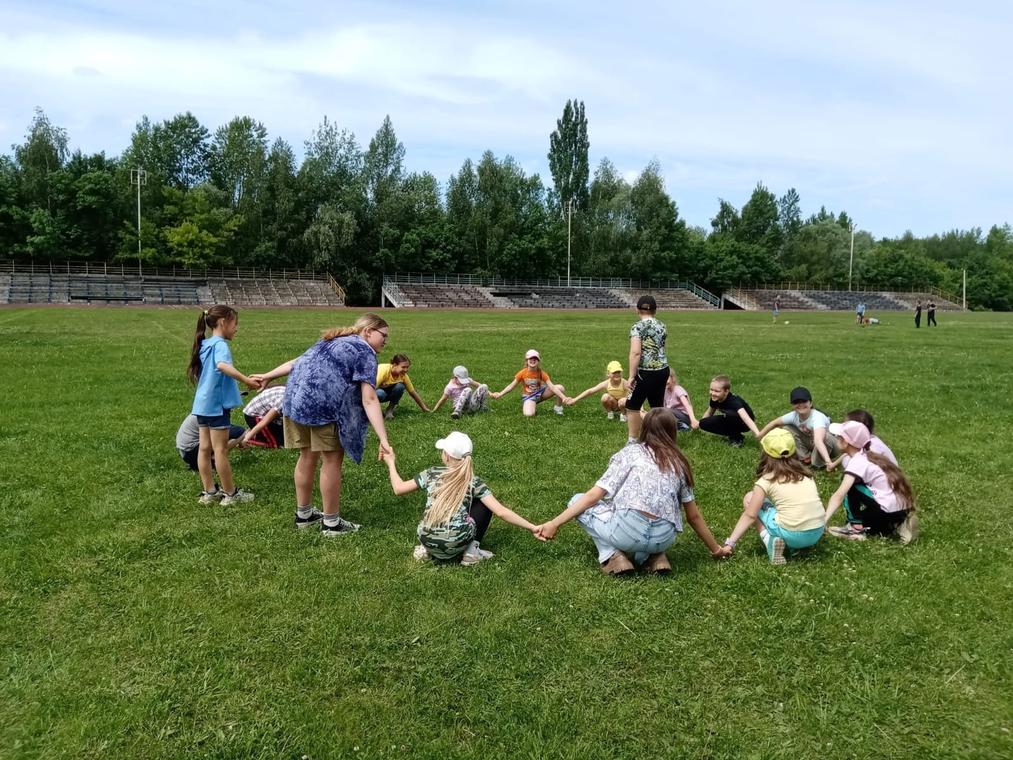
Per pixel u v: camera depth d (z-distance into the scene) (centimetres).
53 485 679
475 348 2150
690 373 1619
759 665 383
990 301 11481
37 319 3147
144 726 330
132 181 6725
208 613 432
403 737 324
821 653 397
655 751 317
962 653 393
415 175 8212
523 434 940
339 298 6512
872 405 1205
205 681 364
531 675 372
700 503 661
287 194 7125
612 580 483
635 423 837
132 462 764
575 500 497
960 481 741
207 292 6081
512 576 487
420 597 455
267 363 1683
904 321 4938
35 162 6512
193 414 611
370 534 562
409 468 768
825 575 493
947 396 1303
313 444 541
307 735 324
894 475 562
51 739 321
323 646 396
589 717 338
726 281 9312
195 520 592
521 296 7531
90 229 6550
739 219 11512
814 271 10931
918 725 335
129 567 498
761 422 1073
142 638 404
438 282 7606
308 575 485
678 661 387
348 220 6919
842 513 646
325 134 7644
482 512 516
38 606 441
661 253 8725
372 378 546
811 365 1802
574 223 8738
